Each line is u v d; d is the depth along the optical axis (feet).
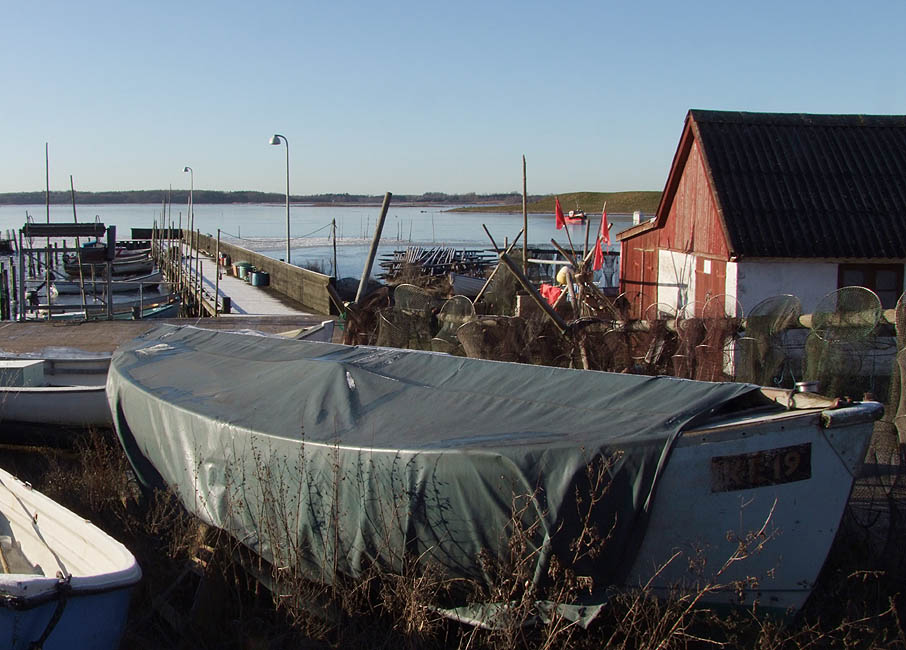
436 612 17.04
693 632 16.19
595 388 18.89
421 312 38.19
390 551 17.19
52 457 32.63
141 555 20.33
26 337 56.34
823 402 17.12
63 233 116.26
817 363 30.73
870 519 21.66
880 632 16.42
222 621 18.56
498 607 16.14
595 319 33.94
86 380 39.99
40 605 14.23
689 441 15.66
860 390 30.07
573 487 15.58
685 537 16.01
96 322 63.77
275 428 19.56
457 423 18.24
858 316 30.91
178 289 113.29
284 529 18.58
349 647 16.74
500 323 34.50
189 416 21.52
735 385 17.58
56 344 53.67
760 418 16.24
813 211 48.32
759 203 48.73
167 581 19.71
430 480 16.74
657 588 16.11
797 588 16.57
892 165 51.80
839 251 46.03
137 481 24.97
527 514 15.85
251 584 19.80
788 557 16.42
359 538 17.72
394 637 16.80
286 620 17.71
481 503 16.31
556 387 19.35
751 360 31.35
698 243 52.95
